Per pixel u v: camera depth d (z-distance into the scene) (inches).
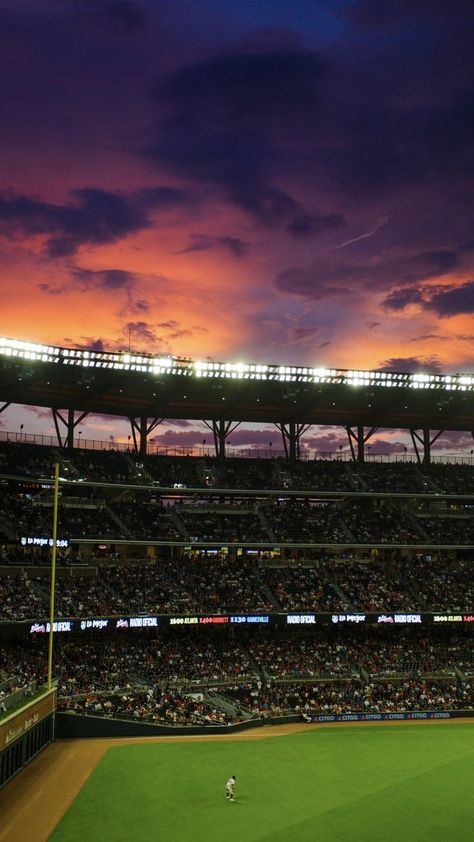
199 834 1628.9
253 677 3041.3
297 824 1699.1
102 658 2915.8
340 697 2977.4
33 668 2669.8
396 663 3238.2
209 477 3703.3
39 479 3164.4
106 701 2628.0
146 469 3651.6
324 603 3309.5
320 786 1983.3
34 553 3102.9
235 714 2755.9
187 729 2578.7
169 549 3587.6
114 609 2938.0
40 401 3518.7
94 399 3484.3
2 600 2728.8
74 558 3179.1
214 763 2193.7
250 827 1673.2
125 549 3533.5
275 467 3914.9
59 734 2461.9
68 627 2731.3
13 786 1940.2
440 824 1715.1
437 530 3782.0
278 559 3612.2
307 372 3316.9
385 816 1760.6
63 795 1872.5
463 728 2736.2
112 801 1830.7
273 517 3700.8
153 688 2797.7
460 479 4028.1
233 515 3686.0
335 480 3863.2
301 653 3250.5
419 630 3560.5
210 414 3846.0
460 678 3198.8
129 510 3513.8
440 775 2094.0
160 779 2017.7
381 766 2183.8
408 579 3585.1
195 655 3112.7
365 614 3230.8
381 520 3809.1
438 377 3444.9
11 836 1610.5
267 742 2477.9
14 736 1999.3
